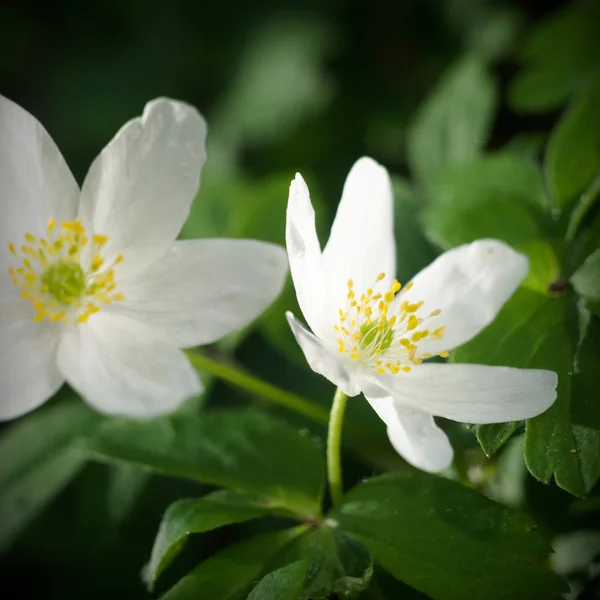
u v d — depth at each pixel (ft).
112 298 0.75
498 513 0.74
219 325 0.74
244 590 0.73
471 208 0.82
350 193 0.76
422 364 0.75
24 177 0.75
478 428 0.74
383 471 0.82
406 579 0.73
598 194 0.81
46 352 0.75
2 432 0.91
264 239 0.86
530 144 0.90
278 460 0.77
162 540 0.74
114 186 0.75
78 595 0.88
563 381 0.75
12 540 0.83
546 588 0.72
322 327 0.75
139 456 0.78
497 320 0.77
